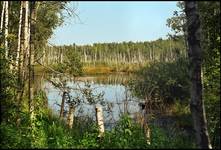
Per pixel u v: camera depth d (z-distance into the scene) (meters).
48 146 11.39
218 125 13.10
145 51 128.88
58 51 19.17
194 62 9.26
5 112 13.14
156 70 25.33
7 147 11.18
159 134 11.91
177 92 22.98
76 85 18.19
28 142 11.57
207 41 13.53
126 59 130.50
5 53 15.11
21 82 15.08
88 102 17.62
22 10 16.84
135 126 12.61
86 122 16.39
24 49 15.89
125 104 15.86
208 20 13.12
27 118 13.41
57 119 15.84
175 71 24.03
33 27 16.25
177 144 10.60
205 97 13.28
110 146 11.48
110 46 136.88
